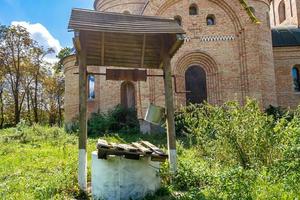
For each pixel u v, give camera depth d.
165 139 18.00
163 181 8.29
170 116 8.87
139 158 7.78
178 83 22.31
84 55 8.83
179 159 10.61
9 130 25.03
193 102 22.48
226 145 9.88
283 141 8.89
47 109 46.31
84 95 8.62
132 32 8.34
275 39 27.16
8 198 7.78
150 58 9.99
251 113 10.01
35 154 14.51
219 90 22.20
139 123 21.23
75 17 8.47
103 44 9.11
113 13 8.98
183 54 22.45
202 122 11.15
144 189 7.80
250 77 21.94
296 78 26.89
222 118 10.16
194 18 22.78
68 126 25.98
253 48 22.19
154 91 21.53
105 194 7.58
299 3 31.58
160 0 22.50
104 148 7.35
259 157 9.32
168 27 8.66
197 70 22.89
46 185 8.52
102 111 24.52
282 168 7.14
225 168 8.84
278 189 6.71
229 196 6.39
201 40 22.61
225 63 22.48
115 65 10.05
